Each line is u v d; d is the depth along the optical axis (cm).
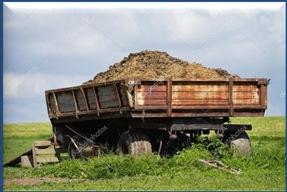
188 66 1959
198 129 1819
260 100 1873
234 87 1842
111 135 2041
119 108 1794
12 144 3322
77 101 2020
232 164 1708
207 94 1808
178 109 1769
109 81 1814
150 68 1958
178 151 1791
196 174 1580
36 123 5712
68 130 2161
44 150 2131
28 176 1733
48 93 2170
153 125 1825
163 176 1568
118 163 1664
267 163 1739
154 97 1753
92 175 1631
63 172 1720
